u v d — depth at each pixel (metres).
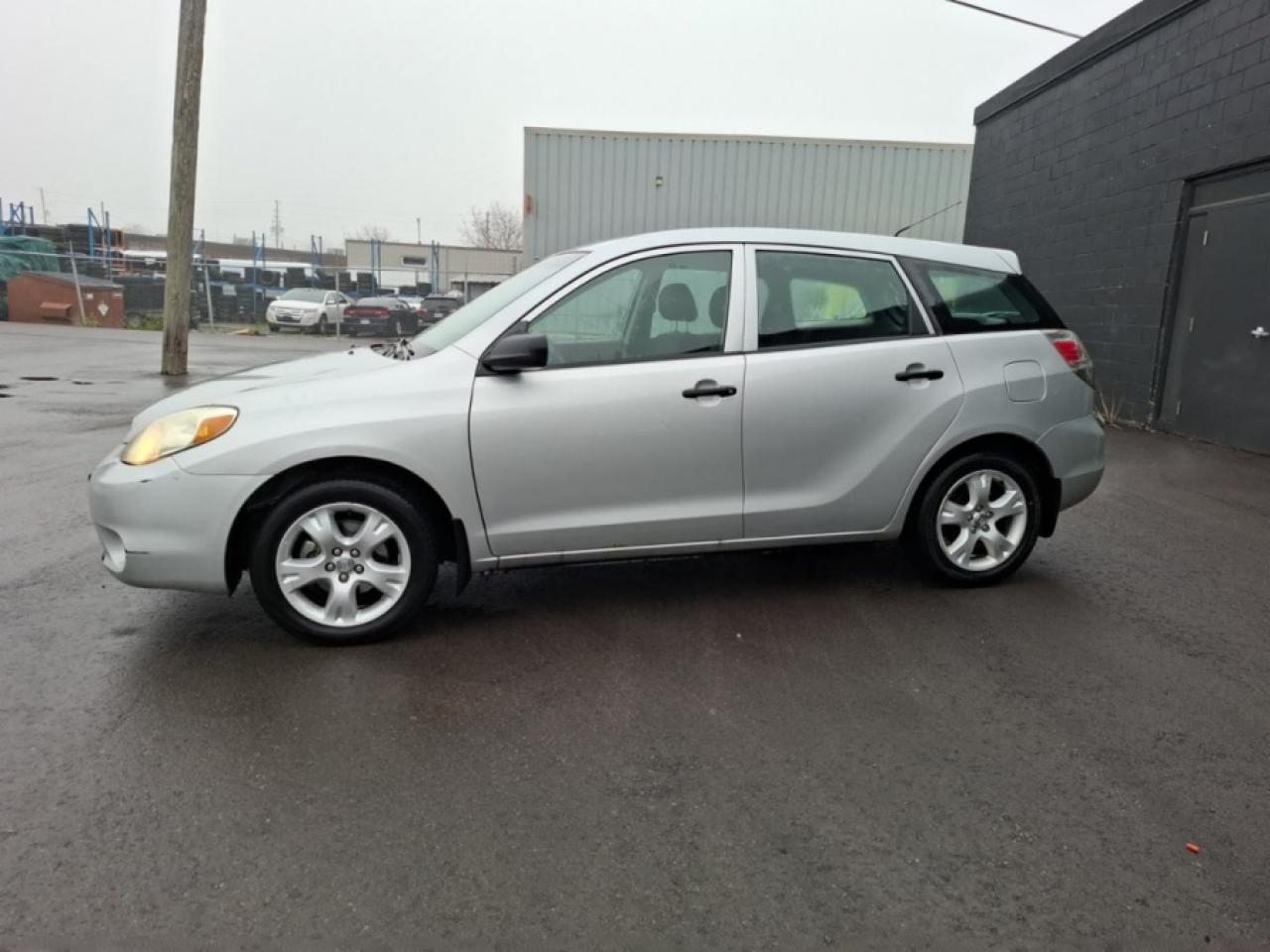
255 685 3.26
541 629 3.85
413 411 3.48
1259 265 8.17
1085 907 2.19
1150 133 9.59
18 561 4.54
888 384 4.04
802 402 3.90
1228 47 8.42
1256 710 3.20
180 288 12.87
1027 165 12.12
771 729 3.02
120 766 2.71
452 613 4.02
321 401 3.45
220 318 29.28
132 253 32.91
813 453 3.97
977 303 4.30
